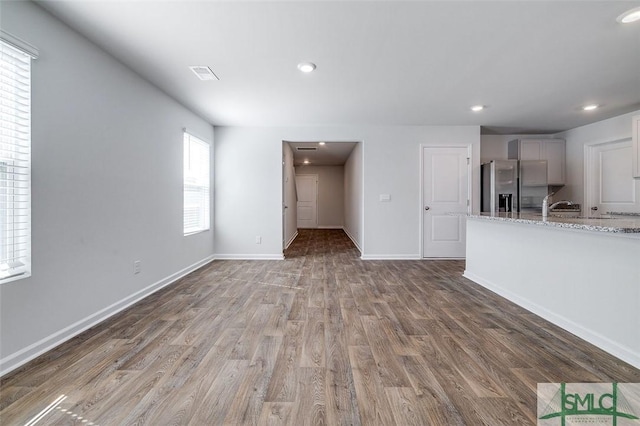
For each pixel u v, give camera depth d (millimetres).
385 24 2033
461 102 3639
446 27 2072
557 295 2289
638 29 2084
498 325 2283
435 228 4855
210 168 4637
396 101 3600
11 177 1719
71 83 2078
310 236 7996
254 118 4332
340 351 1883
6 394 1451
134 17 1950
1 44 1638
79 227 2148
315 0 1788
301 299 2879
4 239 1689
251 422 1281
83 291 2182
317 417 1310
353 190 6730
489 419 1293
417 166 4824
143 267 2924
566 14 1915
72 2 1797
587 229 1808
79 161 2148
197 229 4262
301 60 2549
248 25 2043
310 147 6578
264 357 1808
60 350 1879
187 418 1303
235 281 3521
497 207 4656
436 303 2773
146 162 2971
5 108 1683
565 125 4738
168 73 2799
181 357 1802
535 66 2664
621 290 1794
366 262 4625
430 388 1509
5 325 1646
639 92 3312
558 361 1763
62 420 1287
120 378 1587
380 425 1264
